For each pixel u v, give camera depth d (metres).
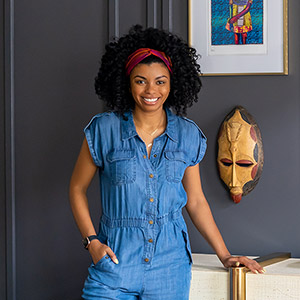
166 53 2.06
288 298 2.18
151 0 2.70
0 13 2.84
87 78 2.79
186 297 2.03
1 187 2.87
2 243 2.88
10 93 2.83
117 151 2.00
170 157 2.01
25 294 2.87
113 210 1.99
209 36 2.67
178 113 2.16
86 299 1.97
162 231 1.97
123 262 1.94
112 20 2.73
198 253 2.73
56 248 2.84
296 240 2.66
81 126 2.80
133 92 2.00
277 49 2.62
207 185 2.73
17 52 2.84
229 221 2.71
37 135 2.84
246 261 2.18
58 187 2.83
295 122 2.64
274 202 2.67
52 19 2.81
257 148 2.62
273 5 2.61
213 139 2.71
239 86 2.68
